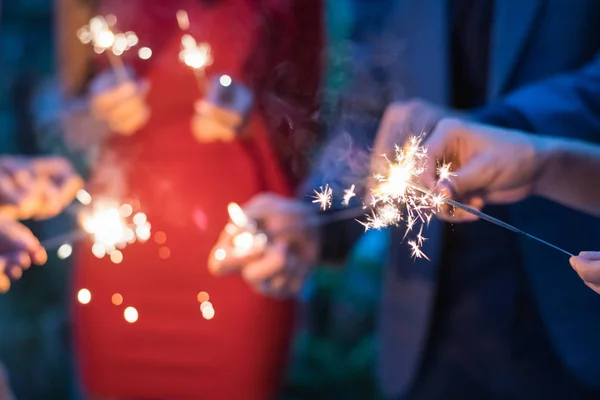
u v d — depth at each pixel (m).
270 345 1.62
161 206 1.59
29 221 2.28
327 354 2.24
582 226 1.25
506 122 1.20
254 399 1.62
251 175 1.57
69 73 1.69
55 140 2.16
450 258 1.39
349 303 2.28
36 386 2.23
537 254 1.27
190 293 1.60
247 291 1.58
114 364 1.64
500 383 1.37
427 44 1.39
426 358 1.43
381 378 1.49
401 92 1.45
